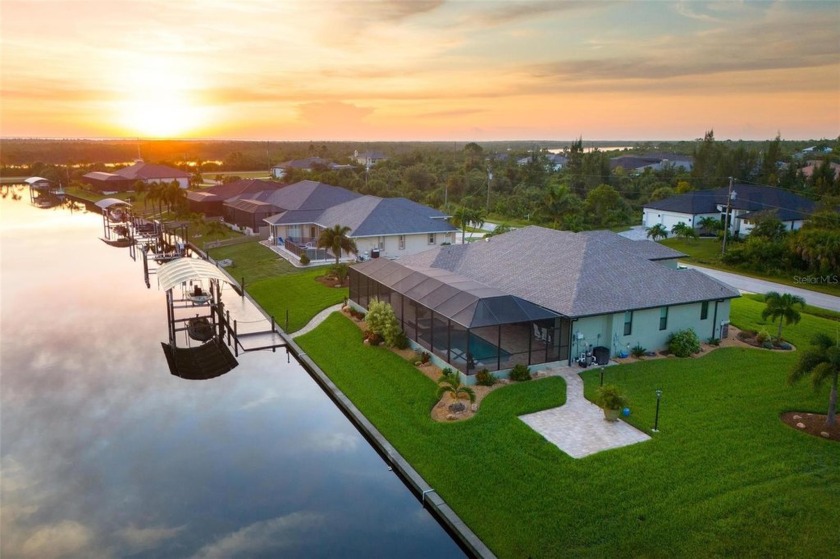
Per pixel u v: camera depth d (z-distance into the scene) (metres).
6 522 20.89
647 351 33.22
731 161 116.31
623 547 17.41
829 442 23.17
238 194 86.19
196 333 40.97
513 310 30.03
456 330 31.48
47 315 46.09
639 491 19.95
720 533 17.88
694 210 77.75
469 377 28.75
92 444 26.34
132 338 40.78
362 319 39.47
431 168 133.62
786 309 34.50
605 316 31.88
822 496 19.62
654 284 34.12
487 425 24.67
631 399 27.02
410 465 22.48
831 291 50.69
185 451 25.70
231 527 20.62
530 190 104.50
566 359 31.38
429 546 19.33
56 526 20.69
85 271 61.66
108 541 19.94
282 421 28.31
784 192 80.81
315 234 68.06
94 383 33.03
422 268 40.31
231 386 32.41
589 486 20.27
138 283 56.78
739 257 60.28
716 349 34.09
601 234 42.81
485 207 102.69
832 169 107.69
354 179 116.25
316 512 21.34
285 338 38.12
